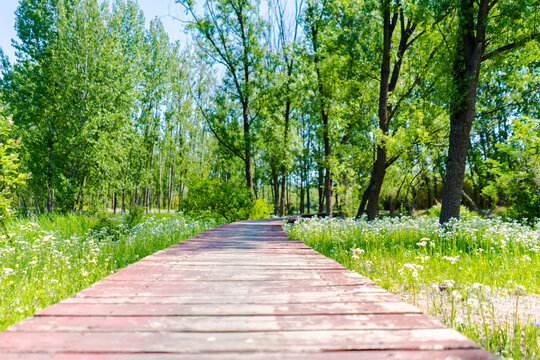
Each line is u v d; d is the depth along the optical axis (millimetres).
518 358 2445
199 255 5551
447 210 9984
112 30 23828
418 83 17000
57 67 22406
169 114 35938
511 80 14078
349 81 17125
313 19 19984
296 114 28703
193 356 1715
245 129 26250
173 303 2723
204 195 18656
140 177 34281
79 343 1860
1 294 3814
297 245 7039
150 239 8555
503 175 13672
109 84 23125
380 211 36781
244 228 12039
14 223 9891
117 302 2721
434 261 5652
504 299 4023
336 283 3520
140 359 1674
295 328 2148
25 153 22938
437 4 10133
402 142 14031
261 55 25344
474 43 10102
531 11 9789
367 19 15344
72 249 6980
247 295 3006
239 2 24312
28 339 1910
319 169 36844
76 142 21812
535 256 5961
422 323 2244
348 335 2021
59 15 22297
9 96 23109
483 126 23703
